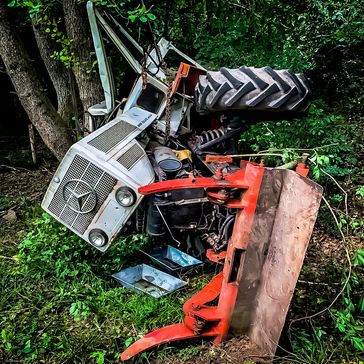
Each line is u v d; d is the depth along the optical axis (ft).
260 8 18.45
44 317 10.30
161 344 8.96
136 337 9.52
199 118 12.94
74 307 10.29
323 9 22.99
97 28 12.82
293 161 9.14
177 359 8.82
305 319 9.71
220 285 9.49
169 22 17.78
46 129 15.74
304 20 22.48
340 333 9.50
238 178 8.50
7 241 13.74
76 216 10.64
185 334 8.95
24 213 15.39
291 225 7.83
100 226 10.52
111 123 11.63
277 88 10.02
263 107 10.18
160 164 10.46
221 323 8.77
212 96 10.38
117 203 10.25
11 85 22.54
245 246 8.23
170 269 11.37
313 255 12.46
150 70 13.50
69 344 9.40
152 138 12.30
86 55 14.43
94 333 9.72
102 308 10.34
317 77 22.72
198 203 10.55
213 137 11.86
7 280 11.62
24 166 19.54
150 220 10.53
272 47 18.78
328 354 8.96
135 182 10.12
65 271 11.51
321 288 10.98
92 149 10.38
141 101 12.90
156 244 12.24
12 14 18.30
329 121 16.08
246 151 16.65
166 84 12.80
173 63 15.44
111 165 10.14
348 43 22.30
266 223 8.20
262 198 8.06
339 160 15.43
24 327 9.95
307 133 15.71
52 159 20.31
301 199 7.62
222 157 9.64
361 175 16.08
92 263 12.00
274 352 8.33
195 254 11.70
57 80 18.53
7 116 23.17
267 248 8.36
